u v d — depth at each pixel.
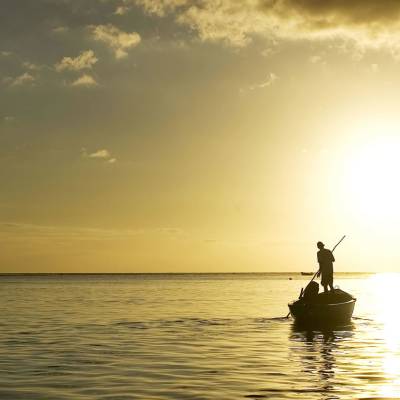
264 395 13.23
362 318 32.88
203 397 13.09
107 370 16.39
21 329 26.78
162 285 116.69
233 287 98.50
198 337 23.73
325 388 13.97
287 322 29.91
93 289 90.12
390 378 15.19
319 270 28.75
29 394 13.45
